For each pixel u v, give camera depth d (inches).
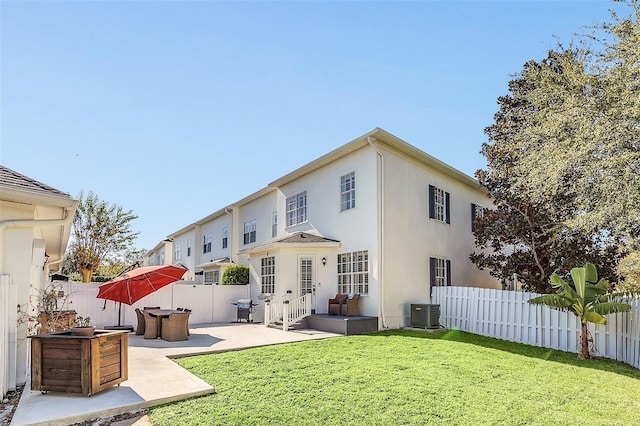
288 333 487.2
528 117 480.4
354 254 557.0
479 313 511.8
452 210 682.2
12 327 242.4
